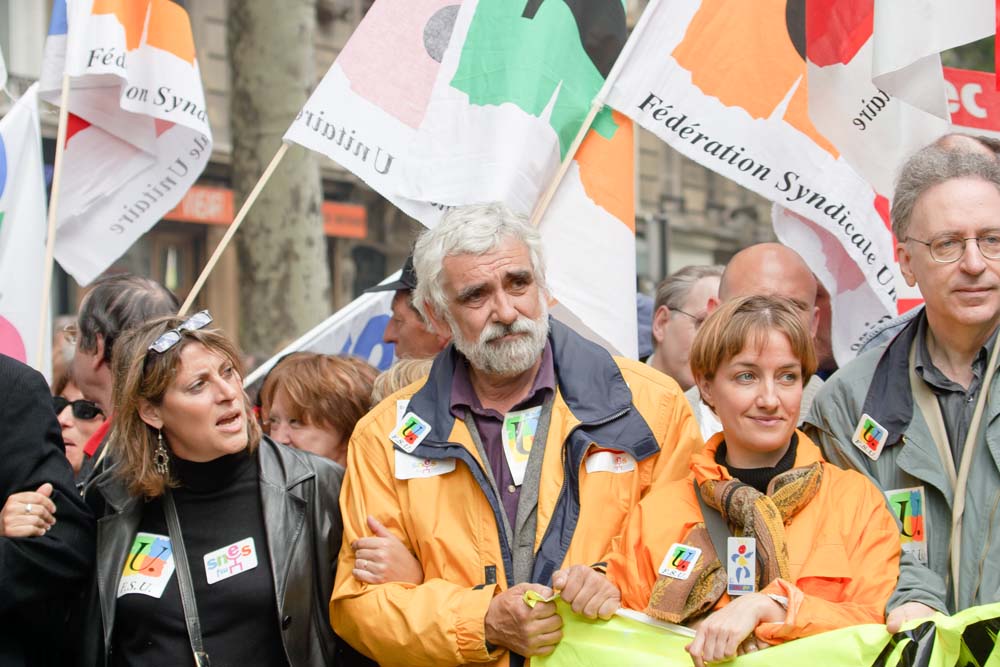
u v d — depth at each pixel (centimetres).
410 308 492
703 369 344
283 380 443
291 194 1252
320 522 384
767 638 308
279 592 370
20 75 1755
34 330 497
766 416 333
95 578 375
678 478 364
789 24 460
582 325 488
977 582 325
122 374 375
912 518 343
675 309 562
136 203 543
